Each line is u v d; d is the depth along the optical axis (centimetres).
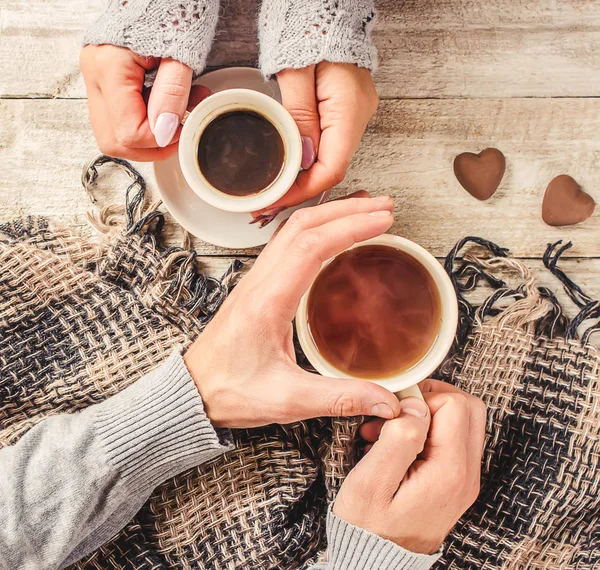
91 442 59
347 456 62
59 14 65
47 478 58
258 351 56
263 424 58
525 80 65
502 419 64
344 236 54
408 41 65
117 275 65
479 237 66
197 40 57
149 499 63
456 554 63
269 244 59
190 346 62
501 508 63
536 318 64
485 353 64
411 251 58
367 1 59
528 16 65
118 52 57
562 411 63
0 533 57
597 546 64
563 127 65
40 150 66
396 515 57
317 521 64
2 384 63
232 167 59
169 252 65
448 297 57
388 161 66
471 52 65
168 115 57
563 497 62
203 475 63
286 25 57
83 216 66
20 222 65
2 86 66
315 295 59
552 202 65
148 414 58
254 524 63
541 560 64
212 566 63
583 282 66
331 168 58
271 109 57
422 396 58
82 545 61
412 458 56
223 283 64
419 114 65
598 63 65
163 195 61
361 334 59
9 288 63
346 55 57
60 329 63
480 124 65
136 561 62
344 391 55
